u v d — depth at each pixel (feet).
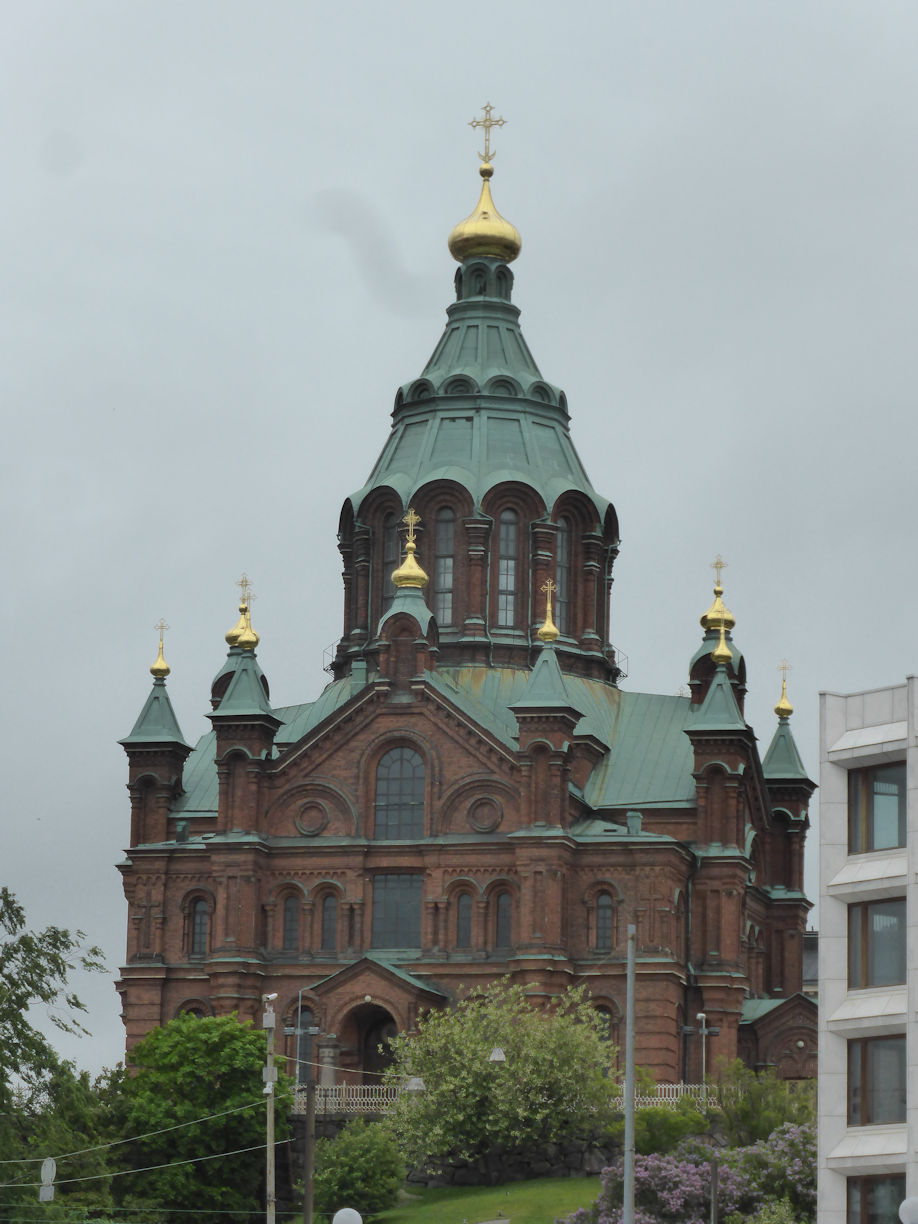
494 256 566.77
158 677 533.14
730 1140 416.46
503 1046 446.60
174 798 527.81
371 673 535.19
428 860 496.64
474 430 546.67
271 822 506.48
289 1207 440.04
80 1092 380.37
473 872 494.59
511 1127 442.09
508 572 538.88
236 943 497.46
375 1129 437.17
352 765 504.43
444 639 532.32
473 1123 442.91
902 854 313.94
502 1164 446.19
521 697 497.46
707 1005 499.10
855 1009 313.53
